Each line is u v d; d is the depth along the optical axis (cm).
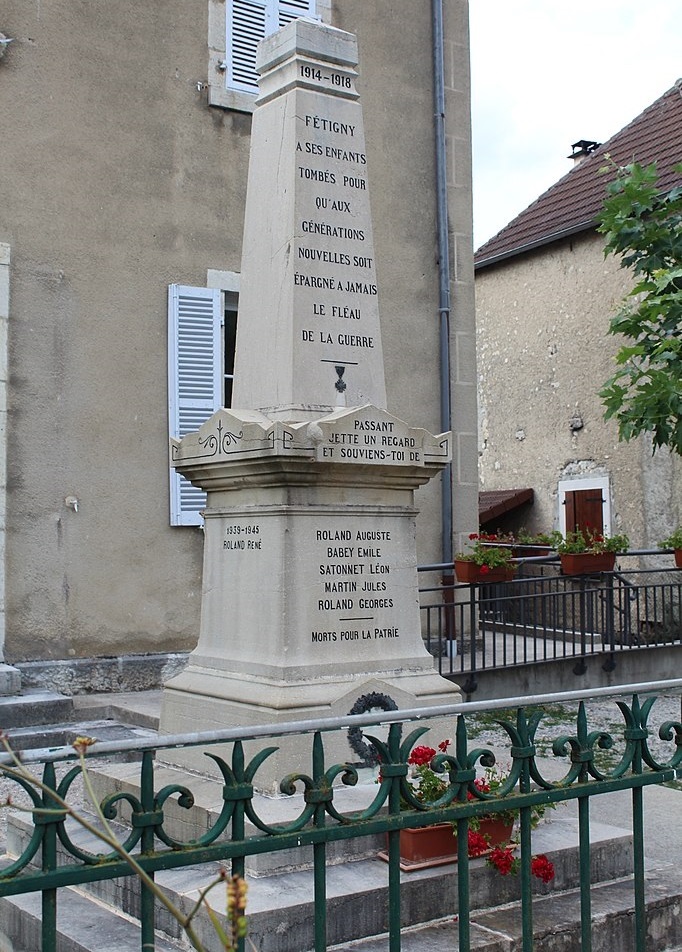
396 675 523
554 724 914
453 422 1124
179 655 930
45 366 897
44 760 265
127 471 928
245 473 514
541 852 449
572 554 1056
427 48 1138
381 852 445
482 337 1734
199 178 983
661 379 862
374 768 494
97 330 923
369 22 1100
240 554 525
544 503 1598
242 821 288
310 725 300
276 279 543
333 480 512
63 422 902
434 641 1098
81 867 262
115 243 937
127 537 925
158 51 967
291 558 501
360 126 567
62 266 910
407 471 532
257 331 551
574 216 1561
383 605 528
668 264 909
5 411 873
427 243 1123
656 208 950
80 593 901
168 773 514
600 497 1497
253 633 512
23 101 901
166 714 545
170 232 965
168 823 471
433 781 423
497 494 1659
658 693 382
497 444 1694
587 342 1539
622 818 600
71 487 902
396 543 537
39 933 428
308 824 314
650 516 1416
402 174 1111
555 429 1585
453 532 1115
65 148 918
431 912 417
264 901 388
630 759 369
